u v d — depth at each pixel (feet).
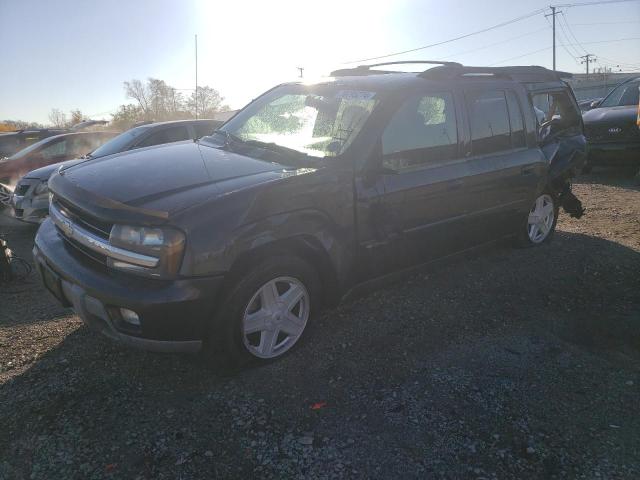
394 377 9.95
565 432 8.48
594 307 13.30
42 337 11.38
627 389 9.71
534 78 16.72
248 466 7.66
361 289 12.00
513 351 11.02
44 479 7.34
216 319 9.20
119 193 9.31
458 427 8.55
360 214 10.98
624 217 22.17
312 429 8.48
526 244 17.43
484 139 14.17
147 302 8.39
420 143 12.32
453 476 7.51
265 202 9.37
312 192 10.06
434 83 12.92
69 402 9.04
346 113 11.90
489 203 14.40
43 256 10.43
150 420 8.62
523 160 15.35
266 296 9.87
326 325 11.96
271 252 9.69
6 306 13.26
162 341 8.80
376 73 14.43
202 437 8.24
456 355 10.80
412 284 14.46
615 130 30.45
